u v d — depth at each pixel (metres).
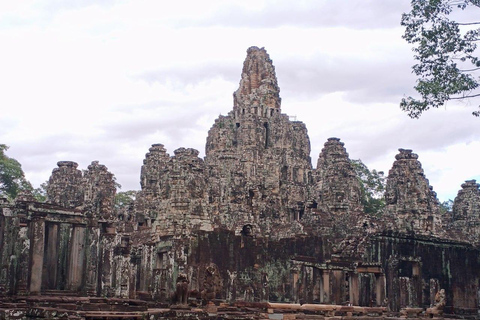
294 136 119.50
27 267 55.19
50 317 40.28
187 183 71.81
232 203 98.75
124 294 61.91
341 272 75.31
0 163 107.00
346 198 95.56
